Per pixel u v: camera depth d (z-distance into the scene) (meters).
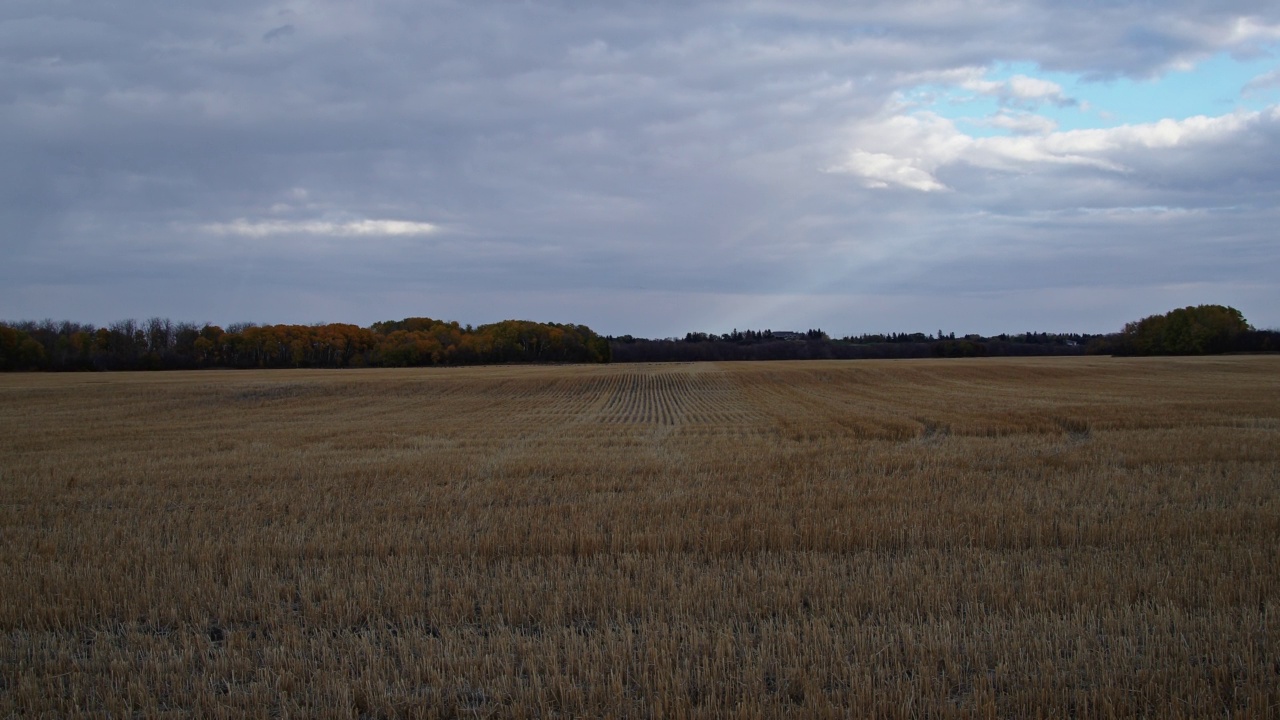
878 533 9.79
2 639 6.84
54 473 16.69
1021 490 12.73
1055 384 51.78
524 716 5.24
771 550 9.34
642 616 6.85
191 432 27.11
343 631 6.84
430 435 25.72
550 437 24.67
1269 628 6.27
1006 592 7.15
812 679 5.51
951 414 30.30
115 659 6.30
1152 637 6.13
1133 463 16.11
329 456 19.66
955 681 5.60
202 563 9.00
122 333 104.69
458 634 6.68
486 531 10.53
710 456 18.47
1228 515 10.44
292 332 103.44
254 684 5.72
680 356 140.25
